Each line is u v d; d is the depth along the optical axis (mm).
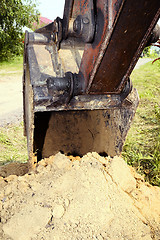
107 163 1830
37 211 1340
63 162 1760
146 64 11406
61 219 1321
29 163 2207
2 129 4195
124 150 3107
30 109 1750
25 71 2354
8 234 1255
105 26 1212
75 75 1562
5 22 11266
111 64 1422
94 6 1272
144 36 1333
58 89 1502
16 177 1806
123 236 1288
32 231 1256
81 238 1235
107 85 1565
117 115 2293
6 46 11648
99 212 1355
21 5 11523
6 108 5445
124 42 1314
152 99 5082
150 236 1333
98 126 2803
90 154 1941
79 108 1708
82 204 1381
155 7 1199
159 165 2568
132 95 1949
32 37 1993
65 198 1427
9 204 1441
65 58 1983
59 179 1580
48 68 1858
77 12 1595
